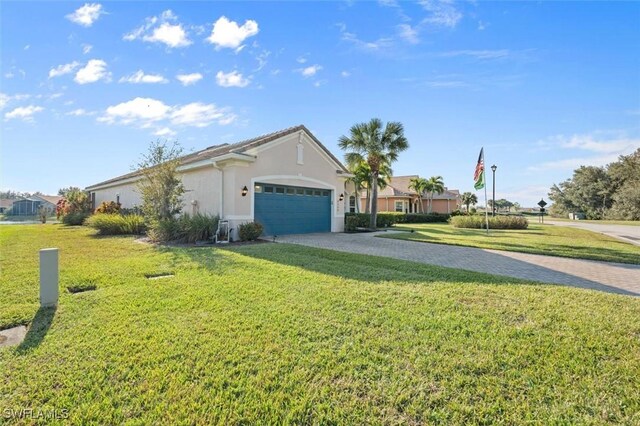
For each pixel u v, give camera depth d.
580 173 59.50
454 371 3.04
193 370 3.01
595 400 2.65
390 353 3.37
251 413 2.46
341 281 6.24
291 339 3.65
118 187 25.44
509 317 4.41
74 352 3.32
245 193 13.56
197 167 15.07
